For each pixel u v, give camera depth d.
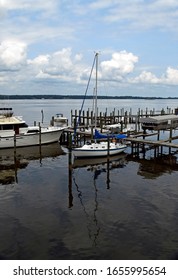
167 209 19.17
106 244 14.91
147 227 16.72
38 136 39.72
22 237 15.61
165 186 23.61
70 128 47.25
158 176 26.39
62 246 14.73
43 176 26.66
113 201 20.61
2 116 39.34
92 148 32.31
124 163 31.19
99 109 138.75
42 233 16.05
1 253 14.08
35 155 35.47
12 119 39.00
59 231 16.28
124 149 34.66
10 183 24.64
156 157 34.12
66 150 38.75
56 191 22.70
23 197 21.44
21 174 27.33
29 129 39.56
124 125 52.38
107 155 30.23
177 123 43.16
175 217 17.97
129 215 18.31
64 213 18.66
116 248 14.55
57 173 27.61
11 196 21.62
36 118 84.56
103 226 16.88
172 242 15.12
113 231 16.27
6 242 15.09
